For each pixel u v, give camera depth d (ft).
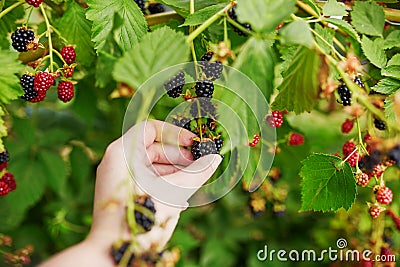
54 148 3.70
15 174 3.57
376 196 2.68
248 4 2.19
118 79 2.16
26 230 3.89
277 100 2.38
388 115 2.56
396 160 2.57
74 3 2.87
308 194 2.61
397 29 2.92
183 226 4.15
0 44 2.99
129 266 2.16
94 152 3.84
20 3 2.71
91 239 2.28
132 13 2.59
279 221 4.30
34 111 3.77
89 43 2.89
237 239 4.31
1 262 3.16
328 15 2.52
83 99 3.39
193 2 2.49
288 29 2.20
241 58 2.26
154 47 2.17
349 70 2.44
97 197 2.39
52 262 2.23
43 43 2.88
